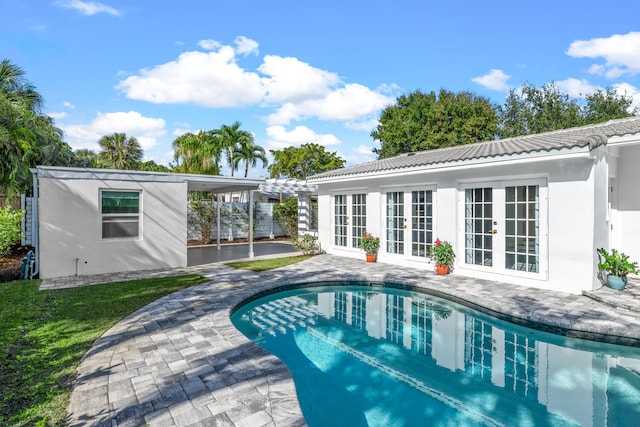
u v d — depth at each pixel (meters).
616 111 31.06
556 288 7.98
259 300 8.48
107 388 3.80
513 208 8.77
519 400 4.32
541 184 8.26
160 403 3.50
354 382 4.85
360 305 8.38
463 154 10.07
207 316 6.32
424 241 11.00
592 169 7.38
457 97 33.88
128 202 10.73
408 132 30.06
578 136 8.66
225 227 20.84
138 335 5.39
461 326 6.94
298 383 4.82
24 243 11.58
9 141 10.20
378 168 11.23
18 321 5.91
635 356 5.47
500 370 5.13
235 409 3.40
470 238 9.71
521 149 8.05
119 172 10.53
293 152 36.50
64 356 4.62
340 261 12.57
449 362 5.42
